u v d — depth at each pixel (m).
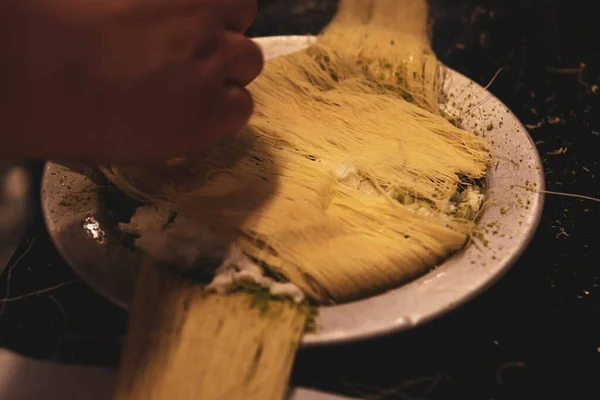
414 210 0.35
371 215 0.34
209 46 0.29
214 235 0.32
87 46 0.26
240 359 0.28
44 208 0.34
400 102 0.41
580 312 0.32
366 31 0.46
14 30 0.25
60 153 0.27
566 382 0.30
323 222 0.32
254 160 0.36
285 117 0.39
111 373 0.30
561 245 0.35
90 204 0.34
